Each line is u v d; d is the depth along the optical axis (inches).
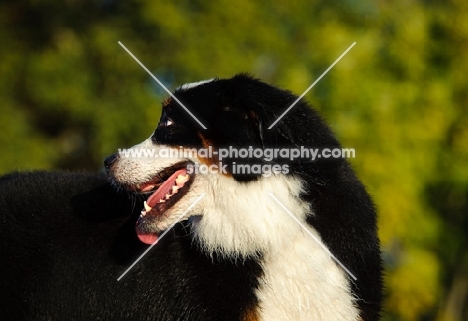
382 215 1438.2
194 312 542.0
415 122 1513.3
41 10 1749.5
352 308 543.2
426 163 1531.7
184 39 1617.9
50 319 567.8
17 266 574.6
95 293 563.8
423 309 1557.6
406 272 1519.4
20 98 1764.3
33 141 1695.4
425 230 1547.7
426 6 1697.8
